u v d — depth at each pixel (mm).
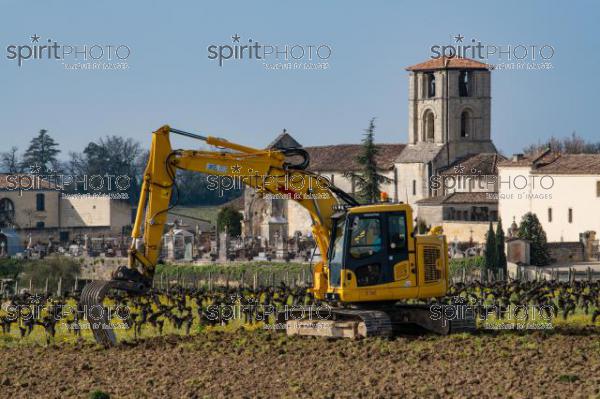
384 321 128625
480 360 115625
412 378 107188
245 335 141250
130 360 124188
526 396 99000
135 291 126375
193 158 127062
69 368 120250
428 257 130250
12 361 127375
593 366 111500
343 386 105000
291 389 103688
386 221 129375
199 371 115062
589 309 175375
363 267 128750
